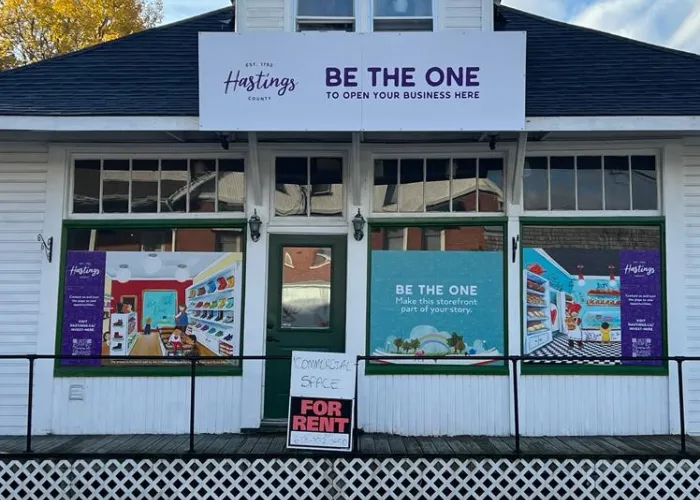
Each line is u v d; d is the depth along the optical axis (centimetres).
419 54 613
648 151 693
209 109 613
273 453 565
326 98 615
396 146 693
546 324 682
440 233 696
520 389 671
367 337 683
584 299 684
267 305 695
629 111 618
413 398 673
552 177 697
